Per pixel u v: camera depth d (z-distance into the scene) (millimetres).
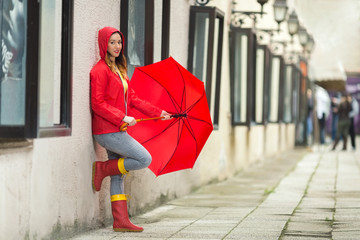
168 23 11586
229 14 16688
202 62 13453
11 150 6574
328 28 35281
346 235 8430
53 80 7391
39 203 7234
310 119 34000
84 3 8273
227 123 16766
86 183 8508
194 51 13469
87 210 8578
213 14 13305
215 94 14703
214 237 8258
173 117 8594
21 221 6820
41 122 6977
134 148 8258
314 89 36250
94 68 8172
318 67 35688
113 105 8203
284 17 18219
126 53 9828
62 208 7836
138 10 10531
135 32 10477
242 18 18375
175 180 12578
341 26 36000
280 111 24406
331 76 35812
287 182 15898
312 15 34125
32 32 6383
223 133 16344
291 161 23688
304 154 27734
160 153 8805
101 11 8875
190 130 8773
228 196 13117
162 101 8852
